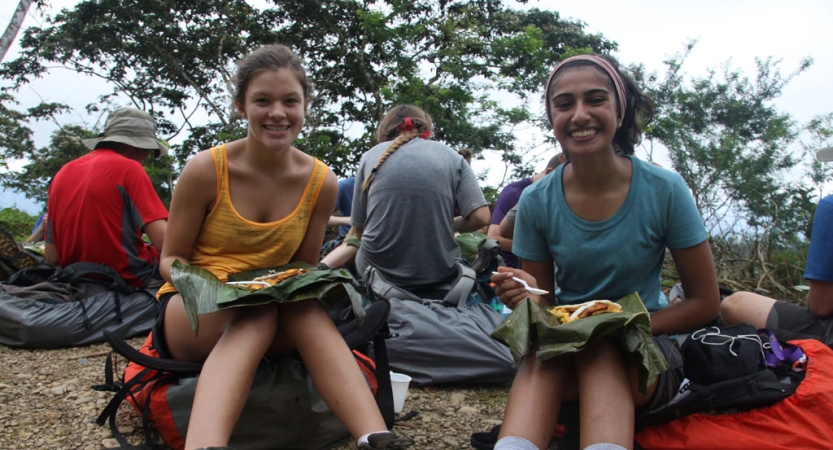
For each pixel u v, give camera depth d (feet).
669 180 6.72
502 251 13.17
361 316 6.52
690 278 6.84
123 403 8.68
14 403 8.65
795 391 6.19
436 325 9.94
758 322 8.61
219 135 48.24
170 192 55.21
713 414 6.36
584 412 5.48
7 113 64.28
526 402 5.65
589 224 6.88
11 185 64.03
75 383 9.67
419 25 50.37
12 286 12.19
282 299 6.12
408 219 10.62
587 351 5.75
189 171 7.28
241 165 7.49
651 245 6.84
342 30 55.16
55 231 13.04
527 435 5.45
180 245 7.54
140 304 12.71
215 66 59.31
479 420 8.61
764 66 40.63
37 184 64.95
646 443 6.30
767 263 22.16
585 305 6.28
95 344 12.24
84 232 12.61
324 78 56.29
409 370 9.98
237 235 7.57
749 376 6.32
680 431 6.25
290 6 55.01
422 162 10.75
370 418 5.89
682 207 6.68
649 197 6.72
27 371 10.27
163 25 55.83
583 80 6.50
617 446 5.16
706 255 6.72
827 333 7.98
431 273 10.85
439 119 46.09
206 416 5.44
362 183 11.74
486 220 11.37
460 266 10.77
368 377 7.64
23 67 61.36
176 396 6.73
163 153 13.84
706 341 6.68
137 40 57.41
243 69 7.16
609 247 6.81
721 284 22.00
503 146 49.19
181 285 6.27
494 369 9.82
